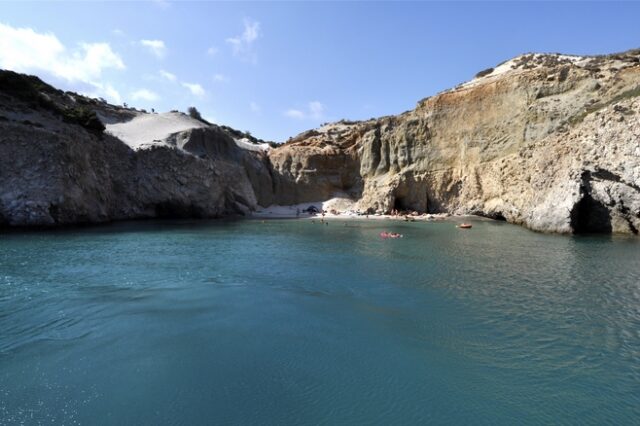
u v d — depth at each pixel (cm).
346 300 1573
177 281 1836
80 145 4184
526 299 1572
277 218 5975
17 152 3569
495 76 6191
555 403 867
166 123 6519
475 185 5488
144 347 1138
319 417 823
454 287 1752
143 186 5025
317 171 7519
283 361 1061
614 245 2795
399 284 1806
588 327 1280
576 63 5544
